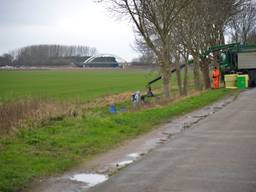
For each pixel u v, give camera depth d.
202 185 10.48
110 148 15.87
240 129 19.50
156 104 31.00
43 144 15.66
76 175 12.05
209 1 42.22
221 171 11.87
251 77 48.12
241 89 44.50
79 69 157.00
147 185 10.66
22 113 21.47
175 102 31.11
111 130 19.00
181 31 38.94
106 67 182.50
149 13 32.66
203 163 12.91
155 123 22.05
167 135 18.55
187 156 14.04
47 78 93.12
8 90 55.12
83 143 16.05
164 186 10.49
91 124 20.06
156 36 38.62
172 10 32.69
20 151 14.46
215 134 18.34
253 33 75.19
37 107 24.06
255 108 27.47
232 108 28.05
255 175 11.38
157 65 44.84
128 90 55.12
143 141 17.22
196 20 39.94
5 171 11.83
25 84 70.94
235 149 14.99
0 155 13.75
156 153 14.71
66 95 46.69
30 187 10.91
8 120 19.41
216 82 46.31
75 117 22.53
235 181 10.80
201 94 37.75
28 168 12.37
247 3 57.75
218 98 35.56
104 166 13.04
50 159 13.59
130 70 144.50
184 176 11.41
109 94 48.69
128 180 11.24
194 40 42.53
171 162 13.21
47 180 11.53
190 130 19.72
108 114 26.31
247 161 13.05
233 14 48.78
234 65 48.88
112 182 11.14
